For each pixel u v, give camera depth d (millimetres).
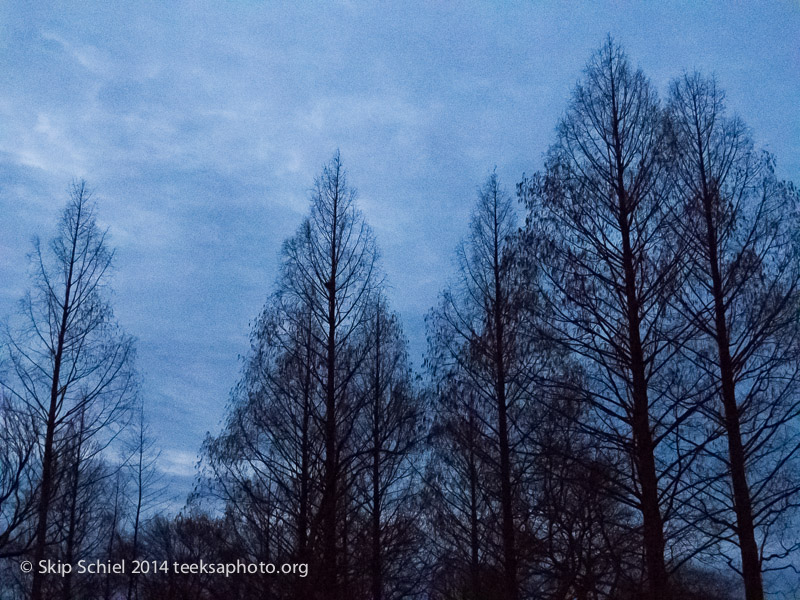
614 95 13555
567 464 12148
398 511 16422
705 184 12969
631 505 11047
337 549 13617
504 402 14445
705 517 11094
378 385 16828
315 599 12641
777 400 11688
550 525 12594
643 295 12023
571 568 11938
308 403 14602
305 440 14164
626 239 12453
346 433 14922
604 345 12031
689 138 13398
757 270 12133
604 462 12391
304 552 13078
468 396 14812
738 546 11211
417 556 16438
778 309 11742
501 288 15195
